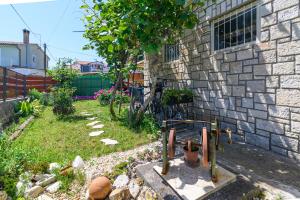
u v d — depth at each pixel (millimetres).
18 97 9969
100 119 7422
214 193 2465
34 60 26531
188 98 5504
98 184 2564
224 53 4637
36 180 3027
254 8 3941
